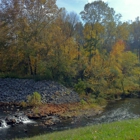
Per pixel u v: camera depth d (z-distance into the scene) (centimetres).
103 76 4444
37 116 2505
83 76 4525
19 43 4469
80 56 4834
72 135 1084
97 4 5434
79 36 5653
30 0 4491
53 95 3491
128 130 999
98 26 5162
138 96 4350
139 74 5019
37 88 3706
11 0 4572
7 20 4538
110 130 1046
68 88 4034
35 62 4525
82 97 3666
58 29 4547
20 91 3569
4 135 1847
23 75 4531
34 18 4503
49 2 4562
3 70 4675
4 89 3634
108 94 4169
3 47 4619
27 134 1884
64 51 4559
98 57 4747
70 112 2812
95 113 2834
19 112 2656
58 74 4366
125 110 3023
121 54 5041
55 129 2059
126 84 4606
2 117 2386
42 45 4384
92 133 1034
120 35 6041
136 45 7438
